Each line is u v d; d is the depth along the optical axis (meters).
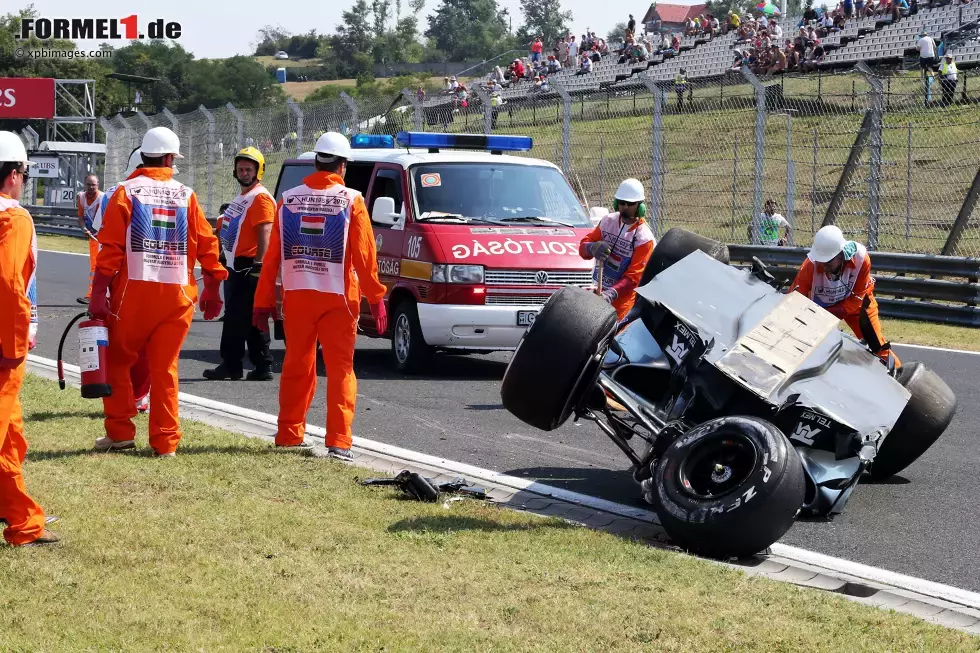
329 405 7.80
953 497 7.64
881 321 16.78
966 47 39.75
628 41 54.59
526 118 22.69
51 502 6.22
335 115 23.14
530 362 6.68
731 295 7.41
